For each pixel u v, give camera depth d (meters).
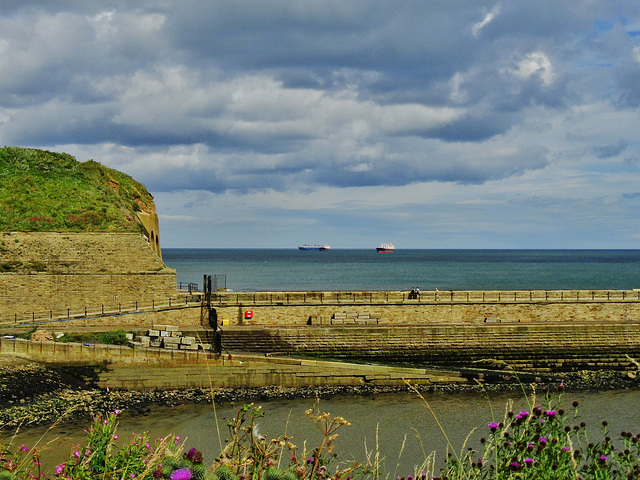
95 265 53.09
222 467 7.51
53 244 53.03
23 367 40.56
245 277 166.25
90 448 9.67
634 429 29.94
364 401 40.62
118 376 41.91
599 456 9.44
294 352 49.34
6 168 62.97
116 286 52.91
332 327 50.47
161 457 9.12
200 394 41.47
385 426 33.78
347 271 199.12
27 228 54.06
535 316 56.97
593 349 52.34
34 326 47.56
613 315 57.94
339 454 26.84
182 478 6.57
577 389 44.84
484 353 51.28
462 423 34.44
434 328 50.94
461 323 54.53
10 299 51.00
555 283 147.00
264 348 48.97
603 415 34.47
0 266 51.44
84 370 41.62
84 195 60.94
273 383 43.81
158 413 36.84
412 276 174.75
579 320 57.44
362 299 56.75
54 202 58.56
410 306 55.09
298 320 53.53
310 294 56.78
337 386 44.47
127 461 9.13
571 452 8.89
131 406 38.41
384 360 50.31
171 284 53.81
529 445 9.15
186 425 34.09
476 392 43.56
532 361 51.78
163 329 48.09
